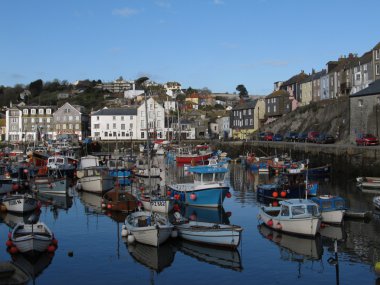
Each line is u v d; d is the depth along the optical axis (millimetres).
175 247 23000
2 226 28406
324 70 98938
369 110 58469
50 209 34312
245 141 88562
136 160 67562
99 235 25812
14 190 40781
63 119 116375
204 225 24250
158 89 187750
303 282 18031
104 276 19062
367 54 83875
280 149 70875
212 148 98438
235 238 22266
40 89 190750
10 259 21156
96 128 116188
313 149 57969
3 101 169375
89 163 57562
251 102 118125
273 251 22219
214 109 164875
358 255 21297
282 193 35219
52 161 53594
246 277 18719
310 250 22234
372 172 46469
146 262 20797
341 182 45969
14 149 87500
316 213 24984
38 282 18406
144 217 25266
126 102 152125
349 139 63125
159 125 116375
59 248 23156
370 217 29078
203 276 18938
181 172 59594
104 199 34375
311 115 84062
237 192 42750
